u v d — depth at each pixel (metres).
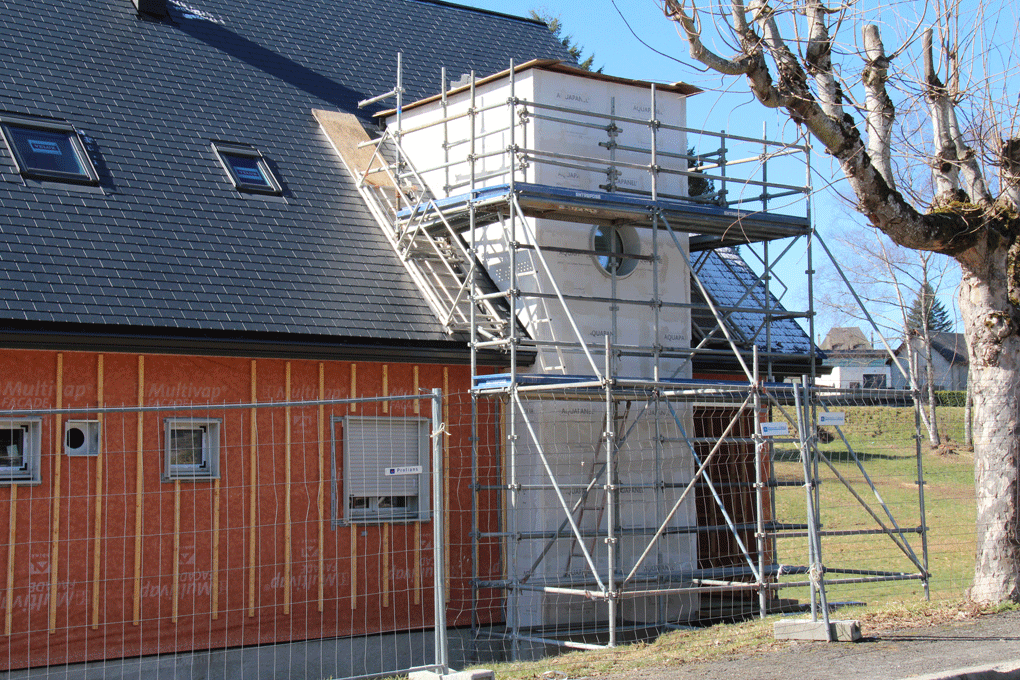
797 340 15.55
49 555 9.46
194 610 10.10
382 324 11.48
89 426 9.84
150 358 10.20
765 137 13.89
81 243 10.55
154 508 10.04
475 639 11.57
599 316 12.91
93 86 13.00
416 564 11.54
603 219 12.58
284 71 15.38
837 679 7.56
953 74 11.05
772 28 10.43
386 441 11.57
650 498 13.01
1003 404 10.68
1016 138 10.91
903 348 51.91
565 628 12.20
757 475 11.43
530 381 11.45
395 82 16.36
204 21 15.61
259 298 11.01
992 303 10.82
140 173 11.92
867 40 11.12
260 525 10.59
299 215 12.62
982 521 10.76
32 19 13.73
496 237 13.02
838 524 20.23
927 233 10.69
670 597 13.23
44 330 9.44
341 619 10.93
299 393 11.00
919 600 11.38
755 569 12.52
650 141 13.68
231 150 13.10
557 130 12.84
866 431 30.39
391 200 13.59
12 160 11.12
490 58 18.17
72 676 9.40
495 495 12.16
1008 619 9.77
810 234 13.84
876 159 11.20
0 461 9.46
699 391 11.30
